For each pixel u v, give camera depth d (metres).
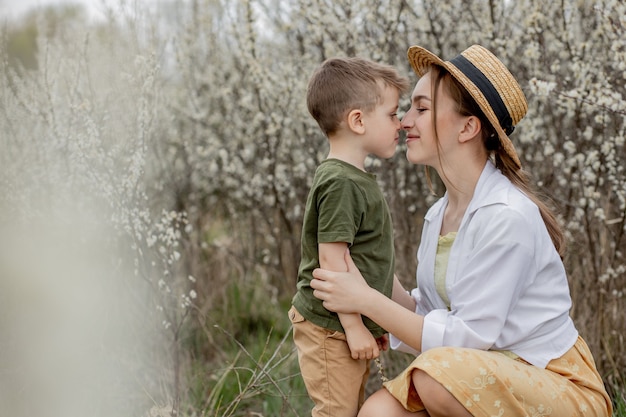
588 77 2.70
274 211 4.21
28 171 2.91
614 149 2.91
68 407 2.49
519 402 1.79
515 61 3.18
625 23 2.43
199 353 3.37
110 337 2.84
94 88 3.13
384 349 2.12
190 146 4.31
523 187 2.07
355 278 1.92
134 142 3.04
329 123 2.02
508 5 3.17
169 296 3.12
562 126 3.23
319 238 1.93
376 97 1.99
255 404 2.95
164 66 4.05
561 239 2.07
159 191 3.99
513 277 1.87
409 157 2.10
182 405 2.66
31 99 3.01
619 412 2.48
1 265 2.58
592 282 2.95
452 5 3.28
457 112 2.01
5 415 2.36
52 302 2.63
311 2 3.31
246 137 4.11
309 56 3.60
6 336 2.46
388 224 2.04
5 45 3.01
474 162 2.06
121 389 2.68
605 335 2.91
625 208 2.78
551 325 1.94
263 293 4.05
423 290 2.14
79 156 2.74
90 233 2.89
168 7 4.48
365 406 1.93
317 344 1.99
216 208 4.70
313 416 2.02
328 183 1.92
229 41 4.13
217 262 4.12
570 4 2.97
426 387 1.81
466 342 1.86
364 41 3.37
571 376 1.91
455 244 2.01
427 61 2.12
